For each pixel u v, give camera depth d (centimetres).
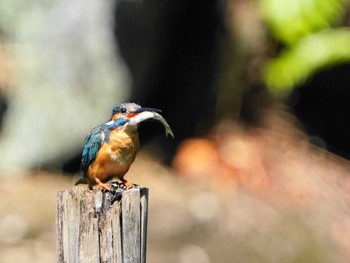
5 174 1281
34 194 1245
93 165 646
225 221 1262
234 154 1408
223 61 1451
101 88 1297
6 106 1302
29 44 1307
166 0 1311
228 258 1212
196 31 1447
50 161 1298
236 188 1354
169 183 1327
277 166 1426
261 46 1428
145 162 1365
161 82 1412
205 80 1452
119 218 547
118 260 546
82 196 549
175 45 1427
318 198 1397
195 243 1212
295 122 1509
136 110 645
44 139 1289
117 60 1299
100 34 1291
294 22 1312
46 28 1302
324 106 1570
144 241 563
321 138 1533
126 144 642
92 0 1287
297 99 1544
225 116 1453
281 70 1362
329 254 1286
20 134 1294
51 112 1289
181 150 1405
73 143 1291
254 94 1469
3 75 1298
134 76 1318
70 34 1294
